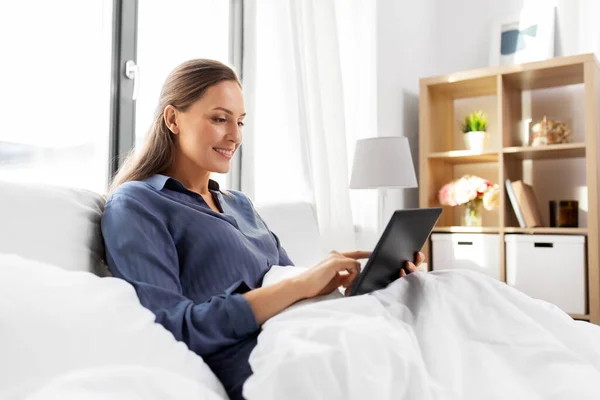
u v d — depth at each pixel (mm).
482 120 3002
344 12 2729
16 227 951
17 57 1560
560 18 3088
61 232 1007
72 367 674
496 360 818
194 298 1058
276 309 929
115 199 1064
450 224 3225
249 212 1400
